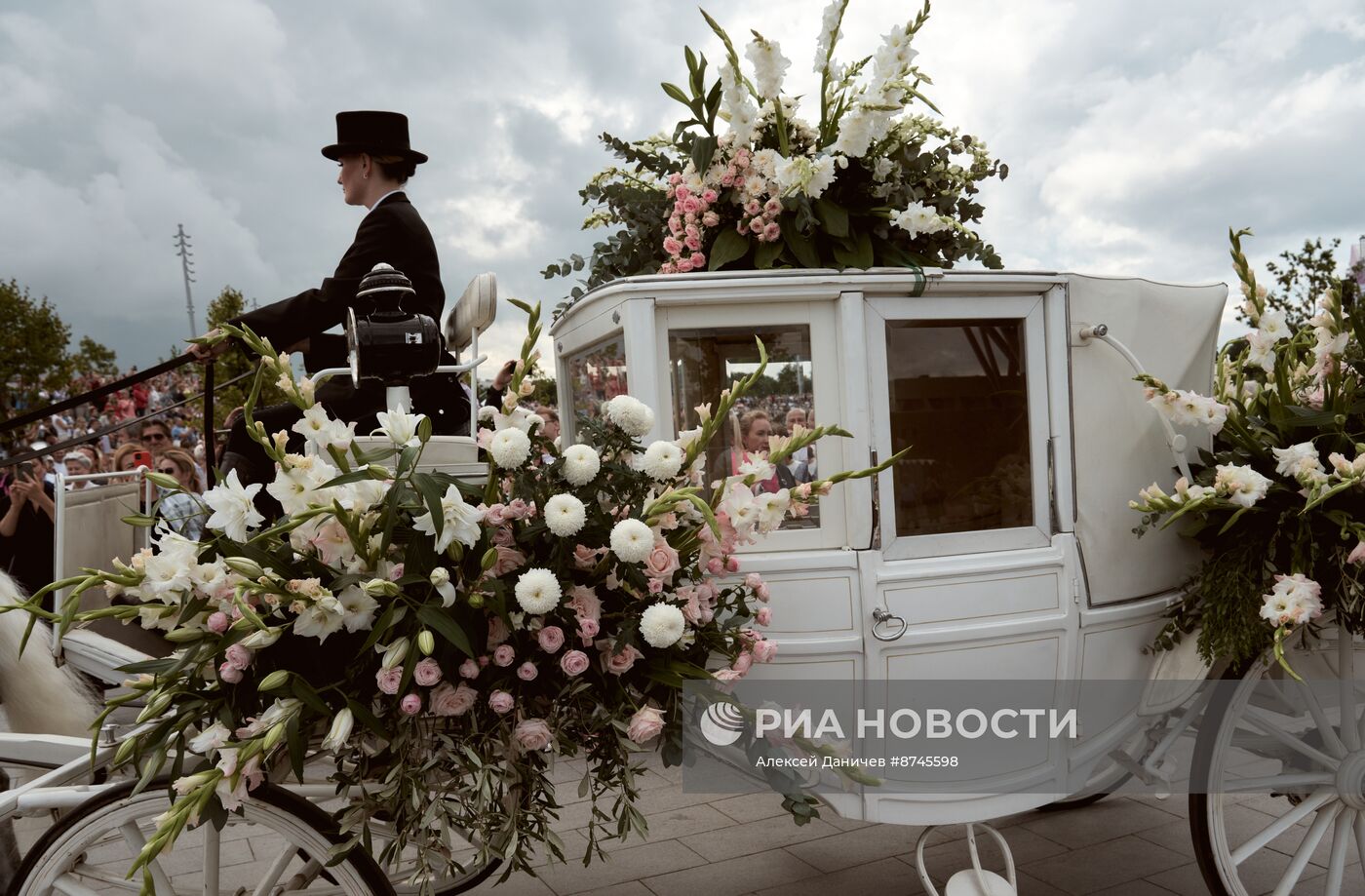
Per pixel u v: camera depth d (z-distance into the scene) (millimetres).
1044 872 3191
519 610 1892
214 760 1822
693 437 2107
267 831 3205
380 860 1861
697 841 3549
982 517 2480
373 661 1893
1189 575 2746
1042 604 2482
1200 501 2404
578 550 1940
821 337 2367
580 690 1899
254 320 3055
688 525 2051
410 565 1844
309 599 1765
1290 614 2291
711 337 2357
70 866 2092
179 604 1833
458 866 1938
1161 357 2754
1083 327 2545
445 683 1873
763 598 2135
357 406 3193
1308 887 2959
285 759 2037
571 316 2795
